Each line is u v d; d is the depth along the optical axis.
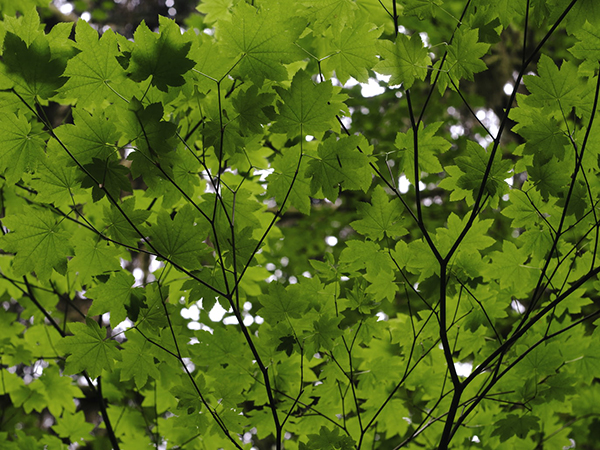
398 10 2.34
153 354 1.99
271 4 1.83
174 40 1.81
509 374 2.16
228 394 2.00
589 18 1.88
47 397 2.54
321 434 1.99
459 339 2.18
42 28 1.80
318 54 2.36
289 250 5.55
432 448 2.34
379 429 2.39
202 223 1.99
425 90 5.61
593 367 2.16
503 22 1.92
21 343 2.51
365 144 2.00
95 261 1.93
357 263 2.04
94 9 6.39
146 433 2.49
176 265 1.91
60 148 1.85
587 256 2.10
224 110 1.90
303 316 2.07
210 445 2.37
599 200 1.99
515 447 2.33
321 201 6.09
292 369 2.14
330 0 1.97
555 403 2.25
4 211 2.41
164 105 1.89
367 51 1.92
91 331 1.94
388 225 1.99
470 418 2.25
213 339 2.11
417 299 4.41
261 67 1.87
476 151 1.94
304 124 1.88
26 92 1.82
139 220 1.91
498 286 2.17
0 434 2.45
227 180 2.42
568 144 1.93
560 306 2.15
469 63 1.89
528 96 1.92
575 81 1.90
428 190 5.84
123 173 1.86
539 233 2.06
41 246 1.90
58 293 2.47
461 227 2.02
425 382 2.24
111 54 1.81
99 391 2.36
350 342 2.12
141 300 1.94
